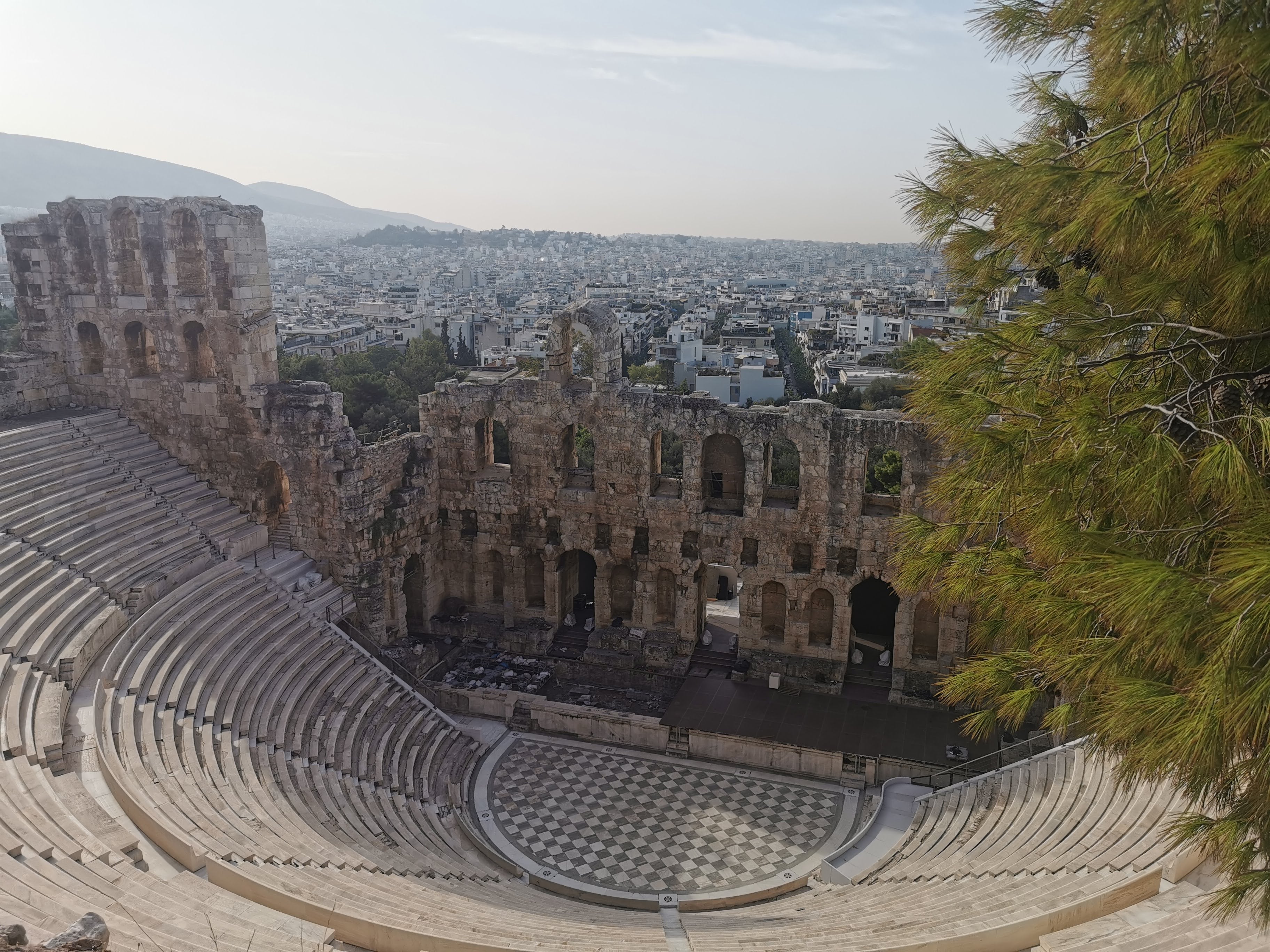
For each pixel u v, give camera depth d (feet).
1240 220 39.04
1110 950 62.54
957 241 60.08
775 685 158.20
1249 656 37.14
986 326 60.59
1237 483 38.86
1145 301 48.44
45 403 168.14
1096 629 48.83
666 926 99.04
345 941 71.31
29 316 170.60
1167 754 39.52
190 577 140.77
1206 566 42.93
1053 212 52.80
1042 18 54.39
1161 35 42.83
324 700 134.82
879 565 153.48
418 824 120.78
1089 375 52.54
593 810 132.77
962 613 149.89
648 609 169.48
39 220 166.20
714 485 169.37
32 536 128.98
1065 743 116.88
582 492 169.68
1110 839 87.76
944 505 57.62
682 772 142.82
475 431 174.19
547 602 176.04
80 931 48.75
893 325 623.77
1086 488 47.70
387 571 165.07
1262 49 38.24
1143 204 42.75
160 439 168.25
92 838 77.82
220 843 84.74
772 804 134.51
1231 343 45.73
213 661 125.08
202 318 160.66
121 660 116.37
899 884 98.78
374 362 406.21
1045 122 58.70
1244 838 43.34
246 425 161.68
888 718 149.59
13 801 79.41
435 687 157.69
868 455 150.71
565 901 109.91
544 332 651.25
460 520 179.83
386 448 165.68
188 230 161.99
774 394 463.01
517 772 142.20
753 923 96.43
